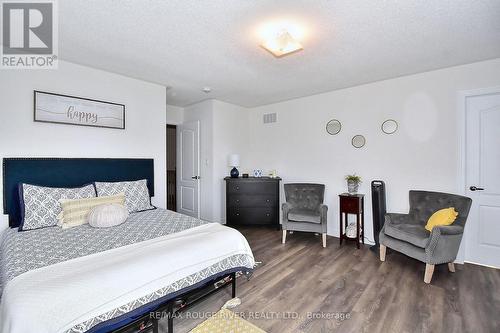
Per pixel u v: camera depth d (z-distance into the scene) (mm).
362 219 3527
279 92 3936
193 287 1685
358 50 2447
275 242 3604
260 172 4656
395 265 2775
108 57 2607
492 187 2730
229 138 4641
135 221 2453
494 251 2719
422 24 1973
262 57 2615
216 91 3875
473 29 2049
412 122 3172
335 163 3873
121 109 3133
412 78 3152
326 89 3779
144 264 1486
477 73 2746
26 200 2268
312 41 2260
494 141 2713
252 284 2355
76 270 1371
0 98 2342
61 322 1156
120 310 1342
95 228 2207
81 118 2812
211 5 1735
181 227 2240
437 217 2543
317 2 1695
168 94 4062
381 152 3424
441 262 2373
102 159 2949
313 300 2082
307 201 3969
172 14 1843
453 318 1834
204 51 2471
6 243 1910
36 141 2535
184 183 4941
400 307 1975
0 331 1151
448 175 2938
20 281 1260
